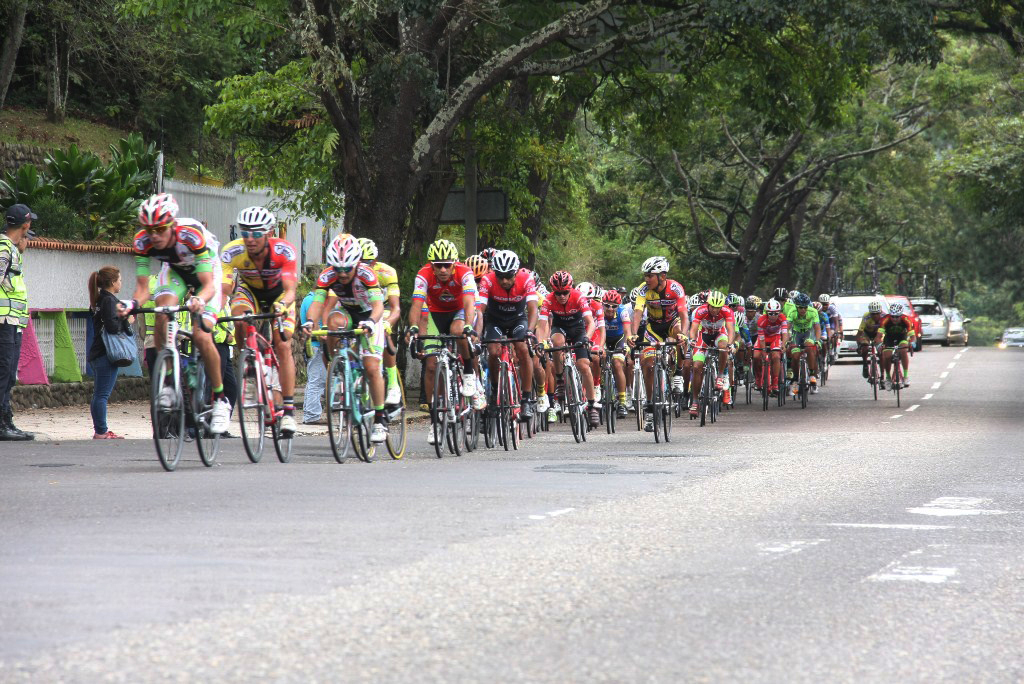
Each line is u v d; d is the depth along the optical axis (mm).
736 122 61938
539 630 6941
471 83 29094
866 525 10898
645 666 6246
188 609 7254
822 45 32750
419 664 6207
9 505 11242
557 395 20922
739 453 18328
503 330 18844
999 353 64562
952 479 14750
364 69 30688
